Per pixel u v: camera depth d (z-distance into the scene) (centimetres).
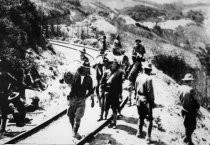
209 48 8269
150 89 1005
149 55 6281
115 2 10694
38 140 966
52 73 2031
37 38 2466
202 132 1664
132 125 1156
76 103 984
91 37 5619
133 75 1384
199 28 9794
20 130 1108
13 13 2075
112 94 1099
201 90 4591
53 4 6781
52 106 1441
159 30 9112
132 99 1504
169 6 11512
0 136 1022
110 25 7044
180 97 1131
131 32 7594
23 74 1597
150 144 1007
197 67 6056
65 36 5166
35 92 1583
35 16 2470
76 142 952
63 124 1158
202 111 2370
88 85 995
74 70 984
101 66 1337
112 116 1198
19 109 1166
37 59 2130
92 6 8906
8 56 1583
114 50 1784
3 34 1781
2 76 1087
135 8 10794
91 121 1188
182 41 8781
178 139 1184
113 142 988
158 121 1298
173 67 5125
